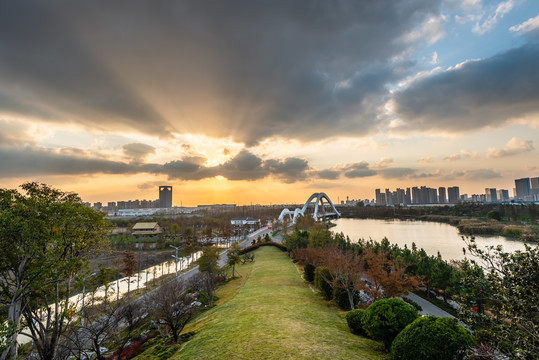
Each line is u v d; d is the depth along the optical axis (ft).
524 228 335.47
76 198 80.69
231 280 167.32
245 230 496.23
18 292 62.49
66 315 73.92
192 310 99.04
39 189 73.46
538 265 26.30
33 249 63.77
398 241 335.88
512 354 27.20
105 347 87.86
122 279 215.92
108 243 87.81
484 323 30.14
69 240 74.23
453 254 246.27
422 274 143.02
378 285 99.96
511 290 27.43
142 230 418.92
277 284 129.80
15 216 63.57
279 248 269.44
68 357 76.54
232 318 80.48
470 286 31.24
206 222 585.63
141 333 97.50
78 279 76.79
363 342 57.16
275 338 60.23
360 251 180.14
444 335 37.29
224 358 53.01
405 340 40.88
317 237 188.14
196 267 246.47
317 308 89.15
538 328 25.45
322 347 54.49
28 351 83.05
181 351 64.59
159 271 244.42
